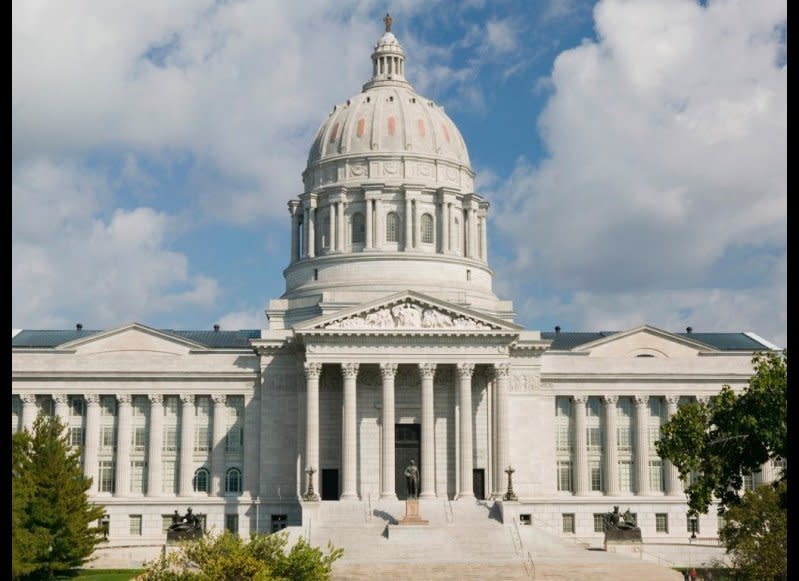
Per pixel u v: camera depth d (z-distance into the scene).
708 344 155.38
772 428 81.81
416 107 161.88
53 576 81.81
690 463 86.31
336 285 148.75
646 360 137.38
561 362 136.12
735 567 82.25
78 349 144.88
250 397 133.62
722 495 88.12
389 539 107.88
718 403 89.75
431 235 154.12
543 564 98.06
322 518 116.81
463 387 125.94
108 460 133.12
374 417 131.12
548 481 132.75
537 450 133.00
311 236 156.00
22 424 132.12
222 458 132.75
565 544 109.25
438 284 147.88
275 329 138.38
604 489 135.50
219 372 133.50
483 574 93.94
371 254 149.62
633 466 136.25
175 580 67.69
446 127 162.75
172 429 134.12
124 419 132.88
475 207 157.38
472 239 156.25
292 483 131.50
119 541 129.12
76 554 81.25
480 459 130.75
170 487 133.00
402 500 126.00
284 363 133.62
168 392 133.38
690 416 88.31
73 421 133.50
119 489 131.62
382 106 160.25
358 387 131.25
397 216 154.00
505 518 115.69
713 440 86.56
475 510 119.19
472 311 126.69
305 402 129.62
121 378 132.75
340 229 153.50
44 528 76.38
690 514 88.44
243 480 131.88
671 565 108.75
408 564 97.69
